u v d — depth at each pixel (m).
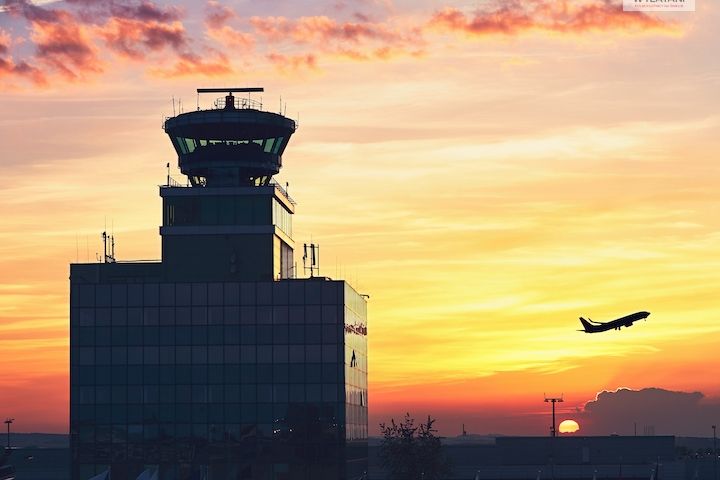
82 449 161.75
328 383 162.12
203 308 163.50
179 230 168.00
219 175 172.00
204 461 161.62
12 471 114.38
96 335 163.38
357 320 178.12
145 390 162.50
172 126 171.75
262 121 170.62
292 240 186.25
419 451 187.88
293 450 161.25
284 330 162.88
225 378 162.50
